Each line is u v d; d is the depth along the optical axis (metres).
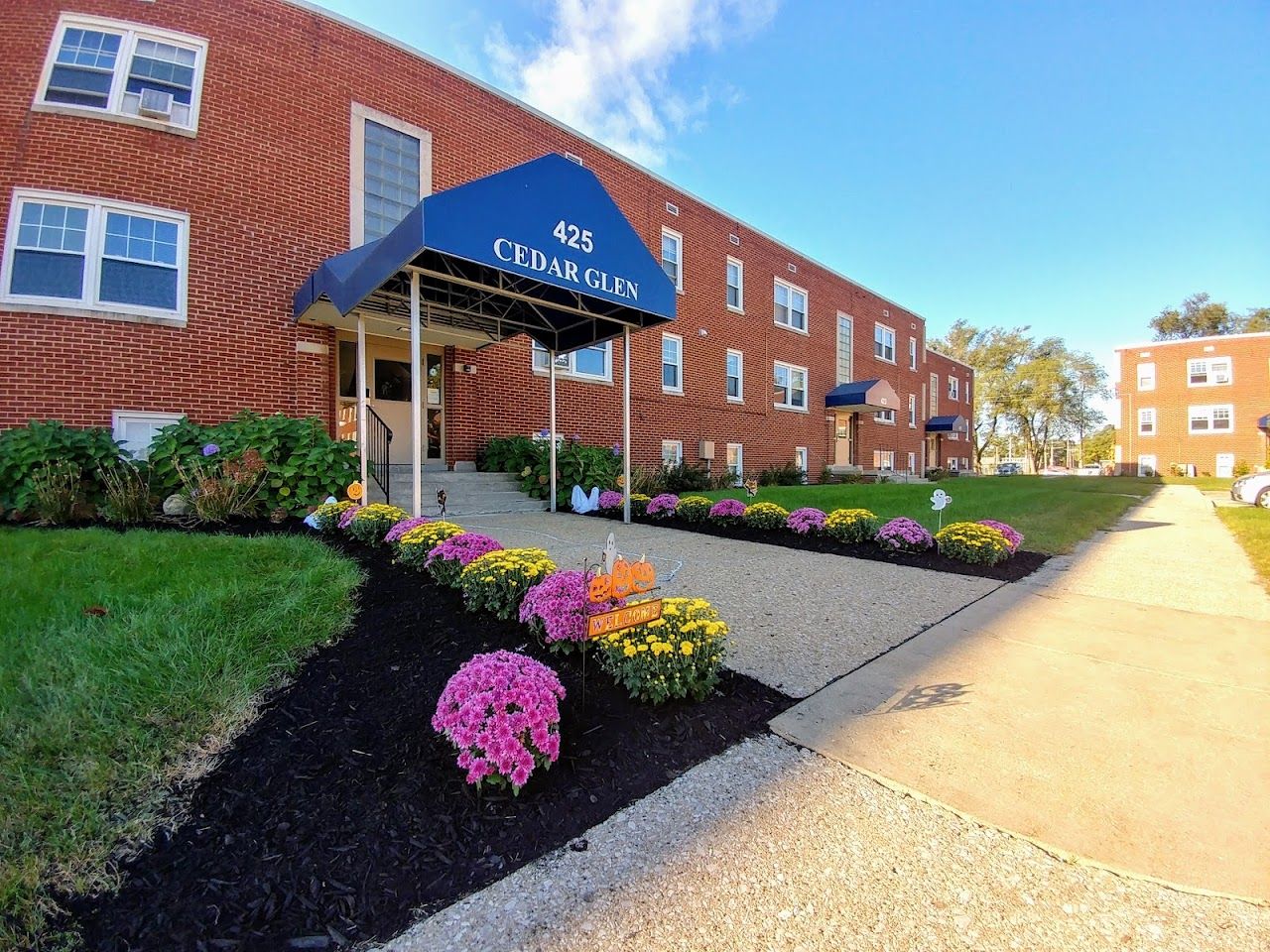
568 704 2.68
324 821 1.92
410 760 2.24
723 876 1.73
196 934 1.51
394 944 1.49
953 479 22.97
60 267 7.20
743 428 16.64
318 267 8.76
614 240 6.96
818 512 7.43
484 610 3.65
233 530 6.05
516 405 11.21
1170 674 3.19
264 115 8.44
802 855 1.82
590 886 1.69
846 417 21.62
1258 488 11.78
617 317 8.31
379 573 4.48
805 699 2.89
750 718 2.69
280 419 7.36
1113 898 1.64
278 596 3.64
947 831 1.93
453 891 1.67
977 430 48.56
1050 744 2.47
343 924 1.55
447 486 9.31
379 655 3.07
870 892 1.67
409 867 1.76
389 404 10.06
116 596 3.40
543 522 8.08
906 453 25.30
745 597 4.62
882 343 23.58
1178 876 1.72
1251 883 1.68
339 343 9.57
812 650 3.54
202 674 2.64
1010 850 1.84
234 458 6.65
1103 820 1.97
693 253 15.06
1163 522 9.43
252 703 2.55
